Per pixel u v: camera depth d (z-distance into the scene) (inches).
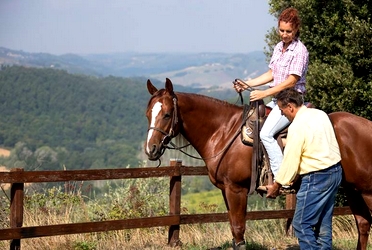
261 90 233.9
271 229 348.8
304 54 234.1
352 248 297.4
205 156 247.8
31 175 259.0
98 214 333.4
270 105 243.3
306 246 207.2
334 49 422.3
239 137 239.1
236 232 242.4
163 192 365.1
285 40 234.8
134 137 3659.0
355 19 395.5
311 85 414.3
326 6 416.5
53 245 289.4
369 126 227.5
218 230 329.7
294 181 216.5
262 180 234.7
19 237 256.7
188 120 243.3
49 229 263.6
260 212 319.0
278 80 238.8
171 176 299.7
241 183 240.1
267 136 229.3
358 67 411.2
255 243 303.0
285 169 206.5
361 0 406.3
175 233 302.7
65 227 267.6
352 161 224.7
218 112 246.1
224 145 242.1
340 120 229.3
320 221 217.5
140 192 359.9
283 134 231.8
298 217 209.9
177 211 301.3
